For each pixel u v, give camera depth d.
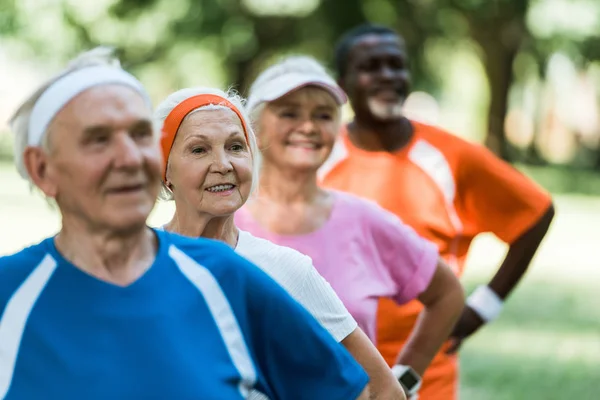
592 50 56.16
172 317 4.45
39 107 4.43
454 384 9.87
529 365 17.69
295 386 4.94
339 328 5.95
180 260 4.59
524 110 83.94
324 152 8.09
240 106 6.72
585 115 81.19
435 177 9.94
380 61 10.22
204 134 6.48
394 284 8.12
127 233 4.46
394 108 10.05
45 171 4.49
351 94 10.28
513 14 52.22
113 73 4.46
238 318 4.65
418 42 52.03
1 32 46.56
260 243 6.22
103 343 4.36
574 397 15.60
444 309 8.31
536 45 56.41
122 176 4.37
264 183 8.06
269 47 50.88
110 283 4.45
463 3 51.03
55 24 46.28
